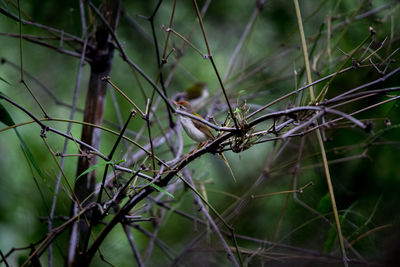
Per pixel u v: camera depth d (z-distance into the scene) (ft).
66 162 18.92
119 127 16.67
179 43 21.50
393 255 14.94
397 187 16.19
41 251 11.20
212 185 21.02
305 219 18.10
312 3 21.44
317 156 17.12
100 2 14.12
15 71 19.88
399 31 16.05
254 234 18.97
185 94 20.84
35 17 17.58
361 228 14.02
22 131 19.02
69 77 21.38
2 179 17.76
